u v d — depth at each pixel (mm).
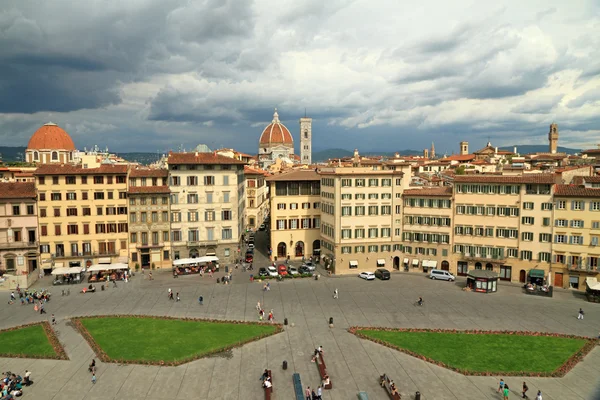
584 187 102750
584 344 70000
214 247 123000
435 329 75438
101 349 67000
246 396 54750
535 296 95500
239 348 68062
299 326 76875
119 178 115125
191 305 87812
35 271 107625
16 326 76312
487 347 68750
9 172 173625
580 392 56094
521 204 105375
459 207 112062
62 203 112188
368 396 54656
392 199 117875
